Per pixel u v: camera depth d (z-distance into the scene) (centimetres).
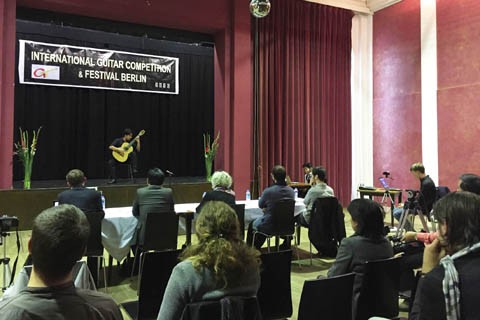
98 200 370
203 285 157
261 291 238
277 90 812
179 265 161
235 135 758
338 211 450
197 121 978
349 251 230
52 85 773
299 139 836
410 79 828
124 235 385
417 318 130
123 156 781
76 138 860
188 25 736
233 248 160
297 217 489
